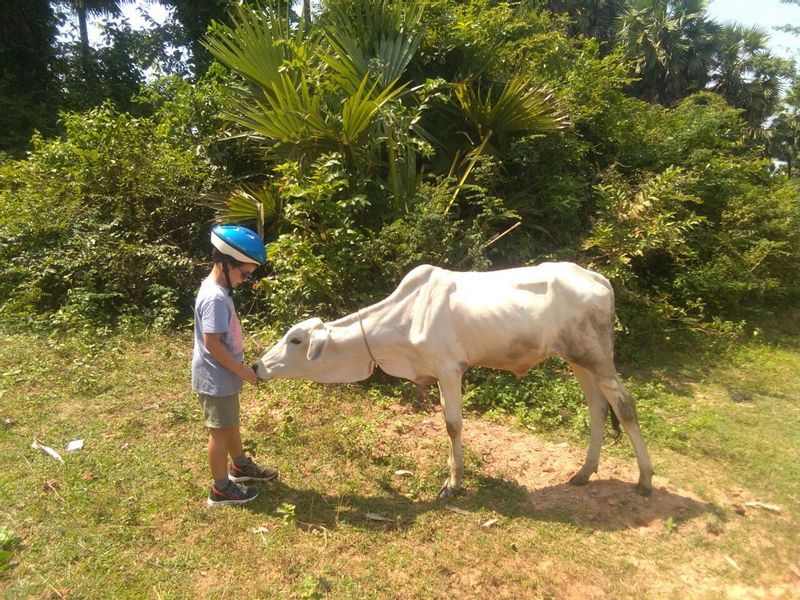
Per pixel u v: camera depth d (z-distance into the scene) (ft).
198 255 23.61
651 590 9.55
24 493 10.80
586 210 24.35
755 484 13.06
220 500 10.90
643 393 17.94
